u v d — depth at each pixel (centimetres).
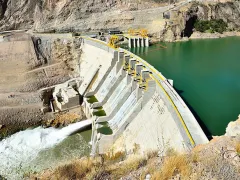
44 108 6675
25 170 4856
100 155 4378
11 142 5825
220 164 1714
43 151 5484
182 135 3278
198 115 4416
